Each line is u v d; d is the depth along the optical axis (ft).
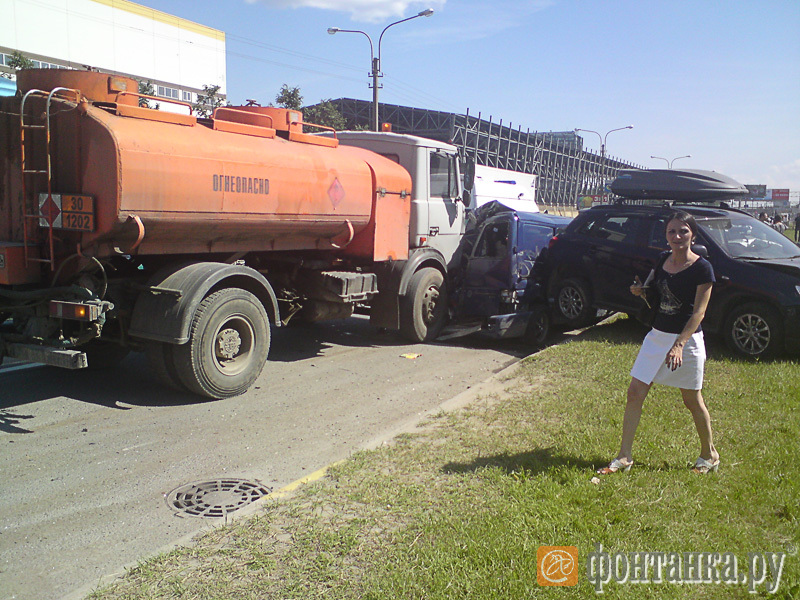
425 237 32.50
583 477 13.80
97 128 18.30
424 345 31.32
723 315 27.20
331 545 11.28
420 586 10.02
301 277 27.66
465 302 31.73
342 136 33.45
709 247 27.94
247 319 22.12
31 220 19.53
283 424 19.16
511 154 207.10
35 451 16.76
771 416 18.04
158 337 20.17
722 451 15.47
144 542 12.28
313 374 25.16
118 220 18.37
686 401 14.26
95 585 10.45
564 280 33.19
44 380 23.31
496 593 9.80
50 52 130.31
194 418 19.61
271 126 24.73
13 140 19.47
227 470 15.71
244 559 10.92
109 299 20.58
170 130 20.03
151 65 152.05
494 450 15.69
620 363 23.84
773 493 13.16
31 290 19.60
